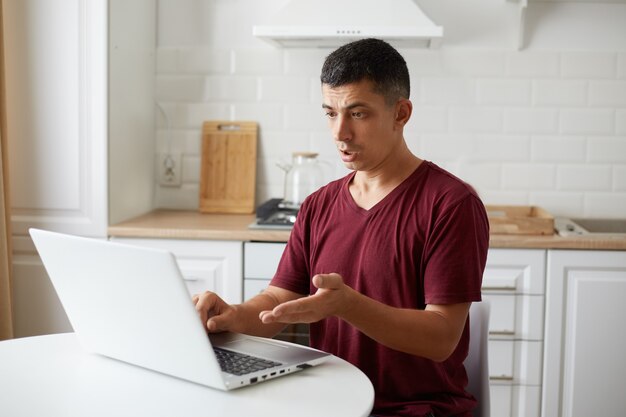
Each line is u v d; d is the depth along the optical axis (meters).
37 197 2.91
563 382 2.79
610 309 2.75
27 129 2.90
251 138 3.34
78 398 1.32
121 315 1.41
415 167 1.72
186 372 1.38
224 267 2.83
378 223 1.69
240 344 1.57
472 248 1.60
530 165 3.28
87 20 2.85
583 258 2.73
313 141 3.35
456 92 3.27
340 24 2.90
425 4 3.25
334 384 1.39
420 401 1.65
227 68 3.36
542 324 2.77
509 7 3.23
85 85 2.87
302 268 1.87
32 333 2.95
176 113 3.40
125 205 3.09
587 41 3.22
